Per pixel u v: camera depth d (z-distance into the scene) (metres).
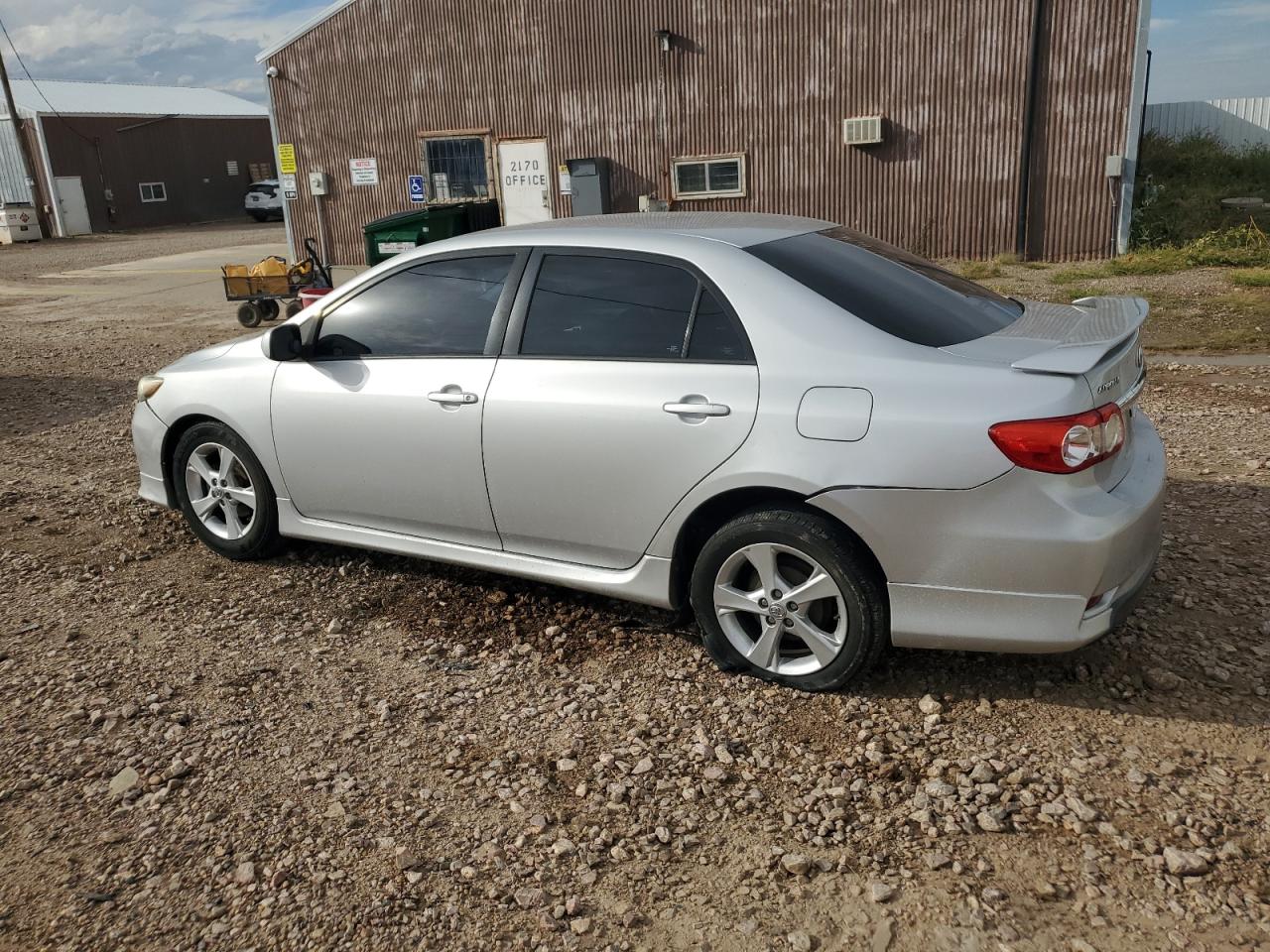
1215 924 2.49
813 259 3.77
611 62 17.38
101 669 3.96
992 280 14.06
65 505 5.97
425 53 18.50
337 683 3.83
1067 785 3.04
